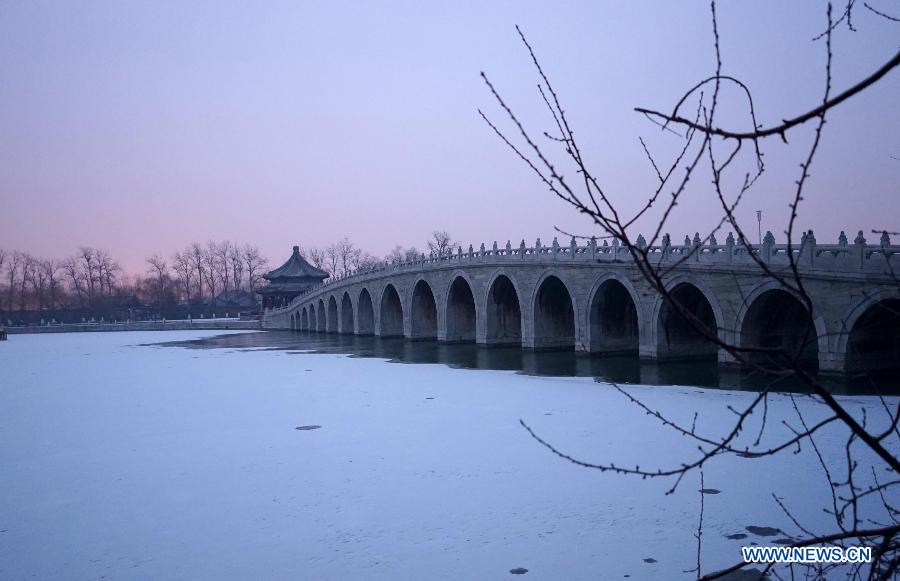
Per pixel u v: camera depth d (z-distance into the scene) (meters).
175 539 16.55
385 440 25.53
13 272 174.25
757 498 17.20
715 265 37.94
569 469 20.67
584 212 4.35
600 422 26.84
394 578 13.83
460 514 17.25
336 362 58.34
